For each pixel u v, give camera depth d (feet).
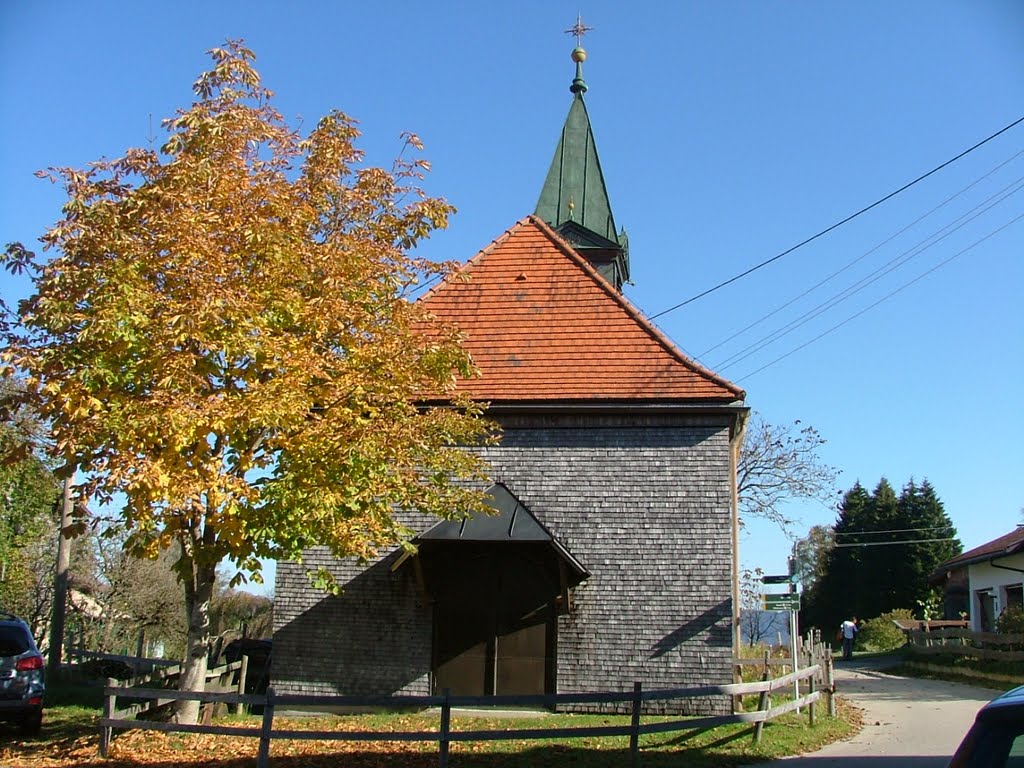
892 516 205.98
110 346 38.14
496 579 55.06
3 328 41.47
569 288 63.46
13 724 50.39
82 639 104.06
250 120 42.78
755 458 128.88
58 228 39.40
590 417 56.03
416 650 54.70
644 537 54.34
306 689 55.21
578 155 92.07
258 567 41.14
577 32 95.30
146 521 37.42
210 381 41.19
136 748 42.86
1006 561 106.83
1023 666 75.87
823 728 47.26
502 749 41.96
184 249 38.81
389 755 40.96
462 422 45.44
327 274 42.45
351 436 39.91
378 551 56.34
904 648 114.83
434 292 64.59
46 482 82.28
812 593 218.18
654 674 52.60
